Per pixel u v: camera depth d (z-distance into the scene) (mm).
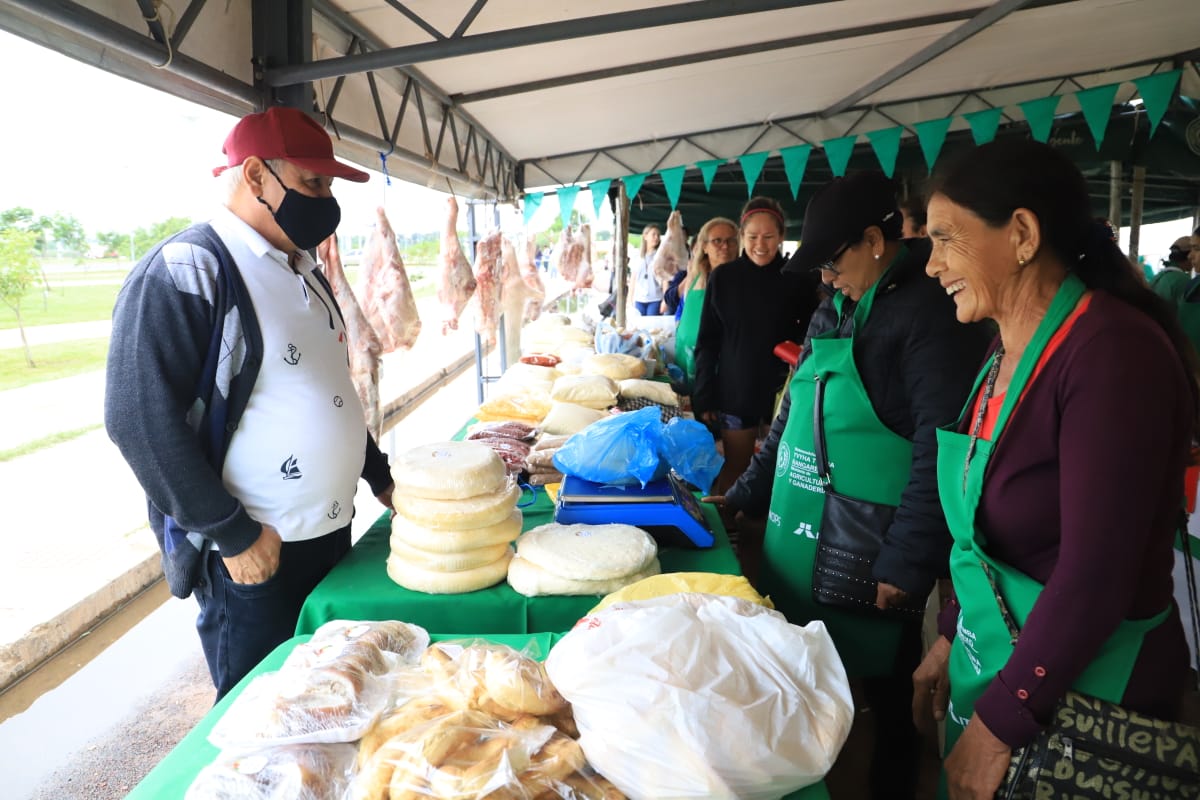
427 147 3600
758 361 3641
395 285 3105
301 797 872
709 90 5055
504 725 965
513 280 5930
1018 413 1083
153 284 1436
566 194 6684
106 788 2410
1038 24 4562
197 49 1895
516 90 3932
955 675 1258
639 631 970
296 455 1624
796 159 6289
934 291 1657
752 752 861
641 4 3080
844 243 1733
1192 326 4223
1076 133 6895
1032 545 1118
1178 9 4543
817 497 1934
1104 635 973
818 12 3832
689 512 1827
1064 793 1038
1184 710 1138
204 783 883
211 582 1615
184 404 1467
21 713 2779
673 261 6918
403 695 1051
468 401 7918
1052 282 1076
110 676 3037
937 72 5688
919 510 1631
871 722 2275
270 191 1582
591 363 3496
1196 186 8109
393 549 1658
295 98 2246
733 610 1069
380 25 2727
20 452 4379
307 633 1586
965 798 1124
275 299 1592
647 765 858
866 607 1840
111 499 4117
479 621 1562
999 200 1037
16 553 3561
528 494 2234
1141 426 943
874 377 1762
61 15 1374
